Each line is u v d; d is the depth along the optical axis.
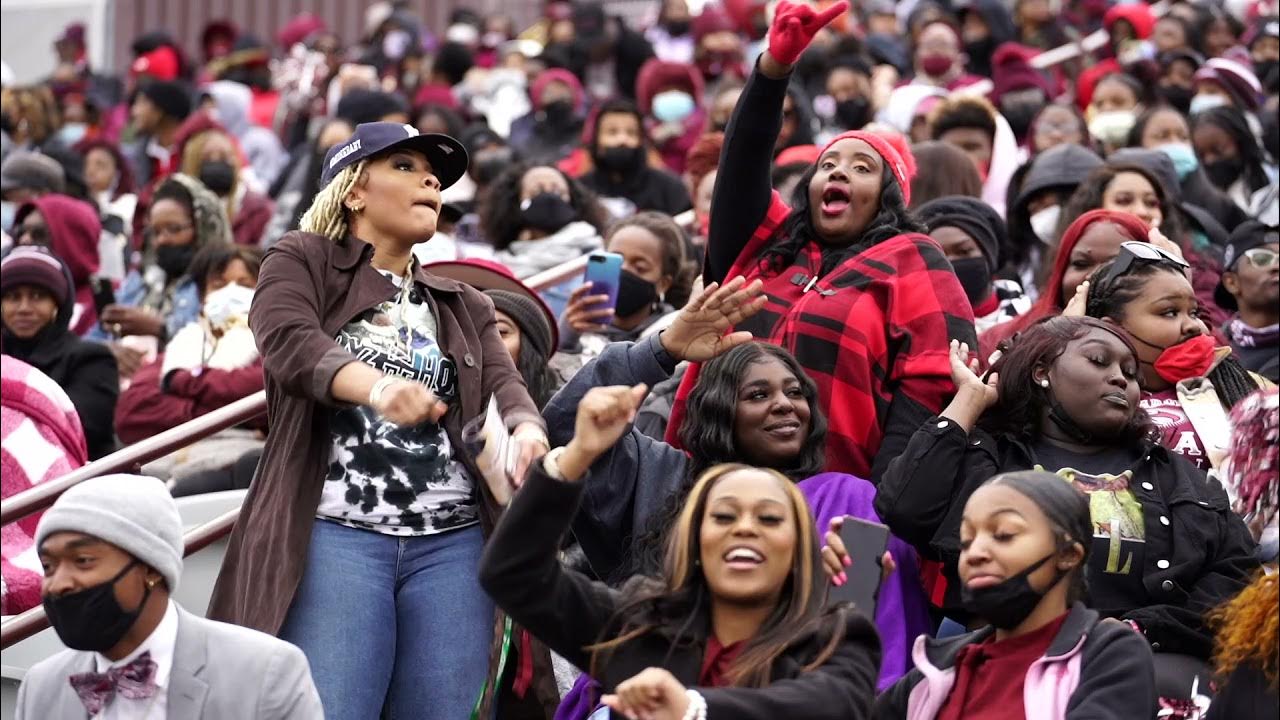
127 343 11.79
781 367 7.50
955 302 7.94
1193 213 11.13
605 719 6.66
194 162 15.45
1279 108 14.72
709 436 7.46
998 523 6.26
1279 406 6.36
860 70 16.59
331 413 6.97
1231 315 10.05
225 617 6.90
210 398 10.37
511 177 12.23
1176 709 6.75
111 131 21.17
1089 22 21.50
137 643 6.43
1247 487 6.43
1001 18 19.41
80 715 6.47
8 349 11.16
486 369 7.15
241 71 20.98
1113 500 7.14
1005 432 7.34
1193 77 16.25
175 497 10.02
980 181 10.98
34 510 8.05
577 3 22.23
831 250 8.28
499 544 5.94
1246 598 6.27
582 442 5.84
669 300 10.33
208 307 10.66
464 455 7.03
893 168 8.30
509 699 7.60
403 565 6.97
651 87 17.03
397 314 7.07
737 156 8.25
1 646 8.17
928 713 6.35
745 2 21.88
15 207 14.10
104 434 11.19
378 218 7.11
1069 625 6.24
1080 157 11.06
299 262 7.00
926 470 7.15
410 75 21.05
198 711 6.38
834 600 6.12
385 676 6.85
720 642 6.13
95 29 26.69
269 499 6.91
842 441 7.76
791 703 5.77
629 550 7.52
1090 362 7.27
